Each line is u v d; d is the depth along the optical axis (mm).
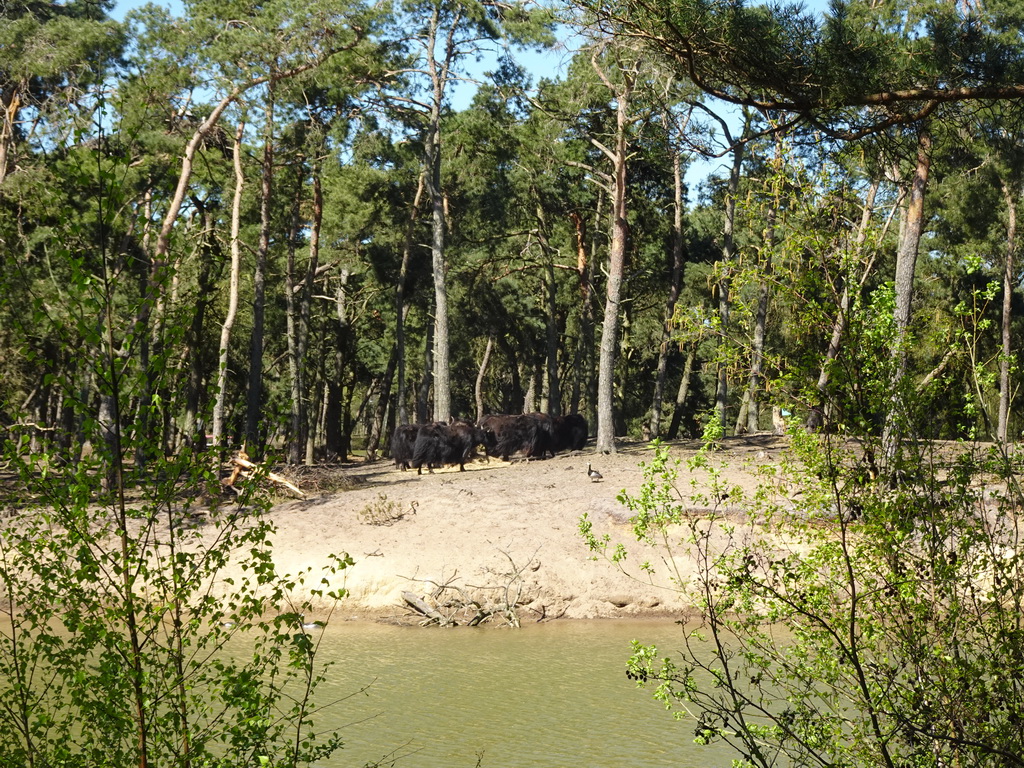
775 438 30594
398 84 36688
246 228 37219
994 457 5793
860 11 10656
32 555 5555
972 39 9539
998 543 5820
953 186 29156
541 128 36844
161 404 5734
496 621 19844
